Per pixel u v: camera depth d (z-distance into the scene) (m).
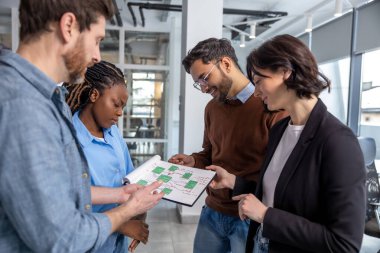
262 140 1.28
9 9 4.60
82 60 0.66
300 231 0.80
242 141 1.32
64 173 0.60
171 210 3.61
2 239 0.59
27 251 0.61
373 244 2.74
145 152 5.83
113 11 0.69
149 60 5.76
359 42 4.28
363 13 4.18
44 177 0.55
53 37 0.62
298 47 0.84
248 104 1.30
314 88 0.84
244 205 0.90
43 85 0.60
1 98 0.54
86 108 1.00
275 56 0.83
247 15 4.92
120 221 0.74
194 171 1.23
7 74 0.57
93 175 0.97
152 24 5.52
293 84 0.84
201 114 3.23
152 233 2.98
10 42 4.93
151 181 1.13
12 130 0.53
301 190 0.84
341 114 4.82
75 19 0.61
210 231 1.47
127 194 0.96
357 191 0.75
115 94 0.99
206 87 1.36
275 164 1.00
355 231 0.74
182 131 3.34
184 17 3.27
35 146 0.54
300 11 4.92
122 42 5.53
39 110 0.57
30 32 0.62
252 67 0.91
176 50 5.71
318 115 0.86
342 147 0.77
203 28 3.12
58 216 0.57
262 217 0.86
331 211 0.77
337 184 0.76
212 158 1.51
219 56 1.28
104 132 1.06
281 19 5.12
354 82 4.49
